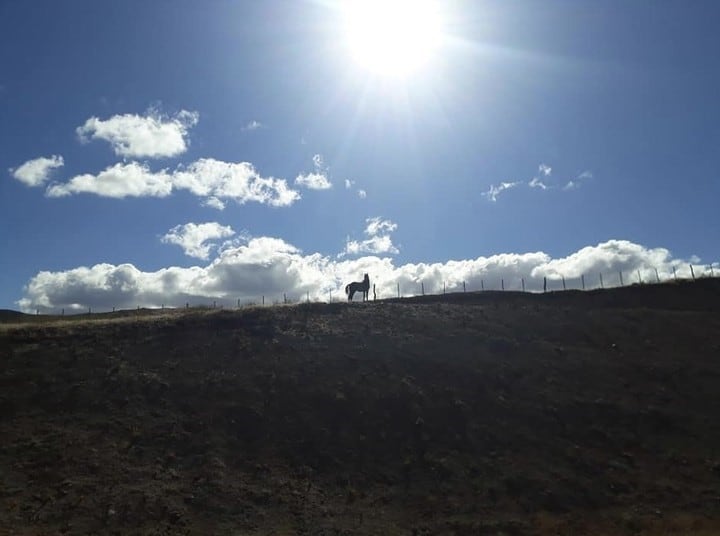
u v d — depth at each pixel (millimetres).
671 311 47281
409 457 28203
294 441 28656
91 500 23125
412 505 25000
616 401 34031
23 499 22844
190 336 37812
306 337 38500
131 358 34469
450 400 32875
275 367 34531
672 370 37625
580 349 40156
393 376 34562
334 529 22891
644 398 34500
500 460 28406
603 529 23797
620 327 43781
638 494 26484
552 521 24203
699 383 36281
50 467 24891
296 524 23125
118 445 26844
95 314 50750
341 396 32125
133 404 30031
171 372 33312
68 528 21469
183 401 30719
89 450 26219
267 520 23250
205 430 28625
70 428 27750
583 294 52000
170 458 26438
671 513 25062
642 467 28609
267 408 30859
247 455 27391
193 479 25219
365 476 26750
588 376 36562
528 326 43312
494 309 46594
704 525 23688
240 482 25406
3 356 33750
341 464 27422
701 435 31250
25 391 30469
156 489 24219
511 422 31484
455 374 35562
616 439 30703
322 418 30547
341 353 36688
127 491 23859
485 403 33000
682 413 33156
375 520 23797
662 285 53531
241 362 34938
